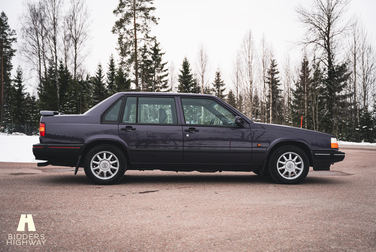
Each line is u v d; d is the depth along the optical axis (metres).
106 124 5.93
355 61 43.03
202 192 5.31
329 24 33.56
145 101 6.13
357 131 37.16
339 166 9.84
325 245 2.85
